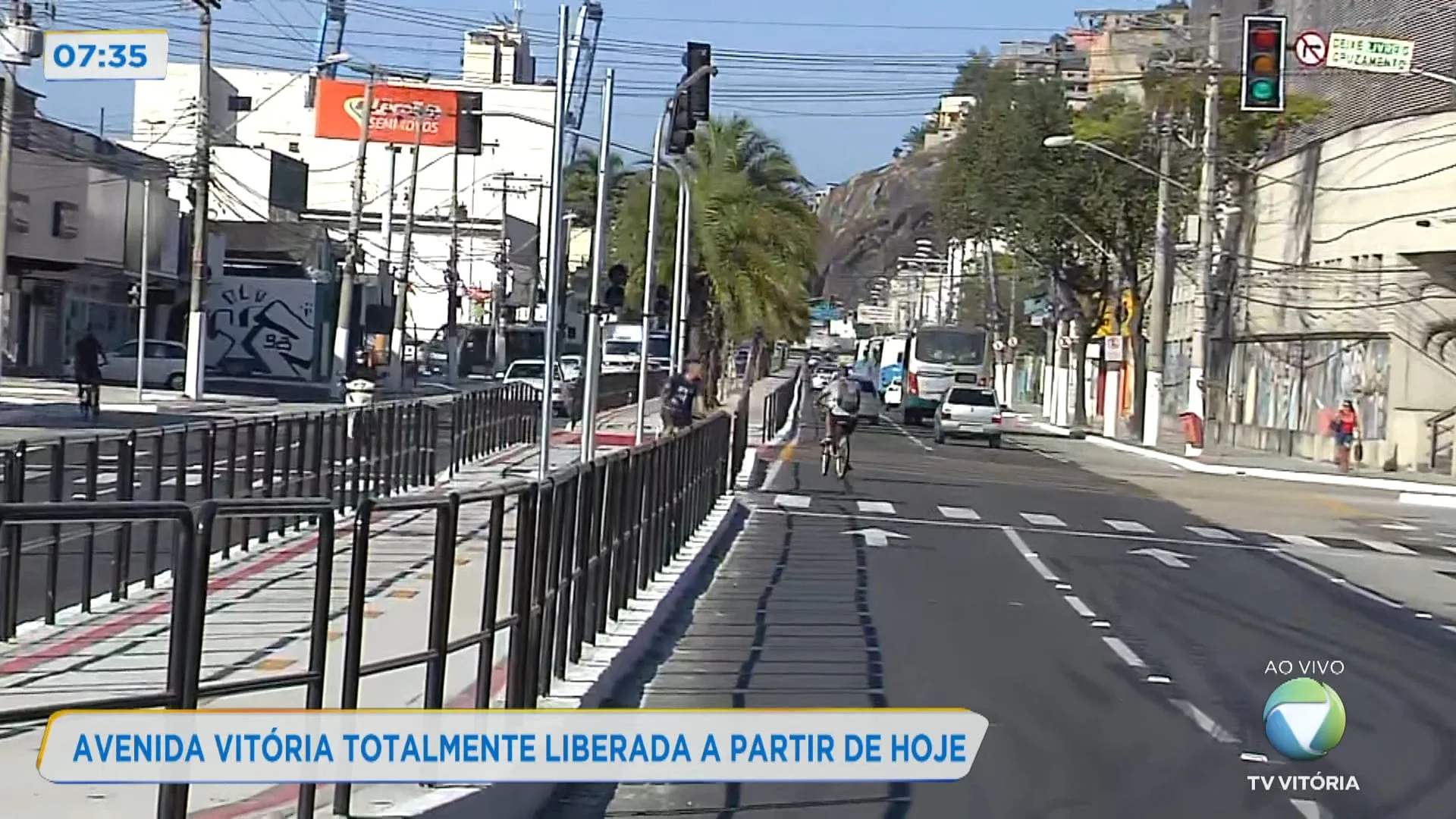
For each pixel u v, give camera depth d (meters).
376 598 8.49
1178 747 11.07
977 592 19.33
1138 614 18.08
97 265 56.31
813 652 14.23
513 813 8.66
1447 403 48.00
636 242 52.75
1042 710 12.18
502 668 10.16
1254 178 60.06
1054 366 83.56
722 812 9.01
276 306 73.25
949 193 71.19
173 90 93.31
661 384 67.81
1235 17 65.69
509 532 9.89
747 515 27.81
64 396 48.50
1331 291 52.47
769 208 53.97
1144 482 42.41
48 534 10.62
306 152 102.50
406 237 66.38
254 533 9.19
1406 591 22.38
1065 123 62.53
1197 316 53.44
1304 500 39.22
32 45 32.75
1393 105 52.88
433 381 75.44
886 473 39.59
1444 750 11.41
